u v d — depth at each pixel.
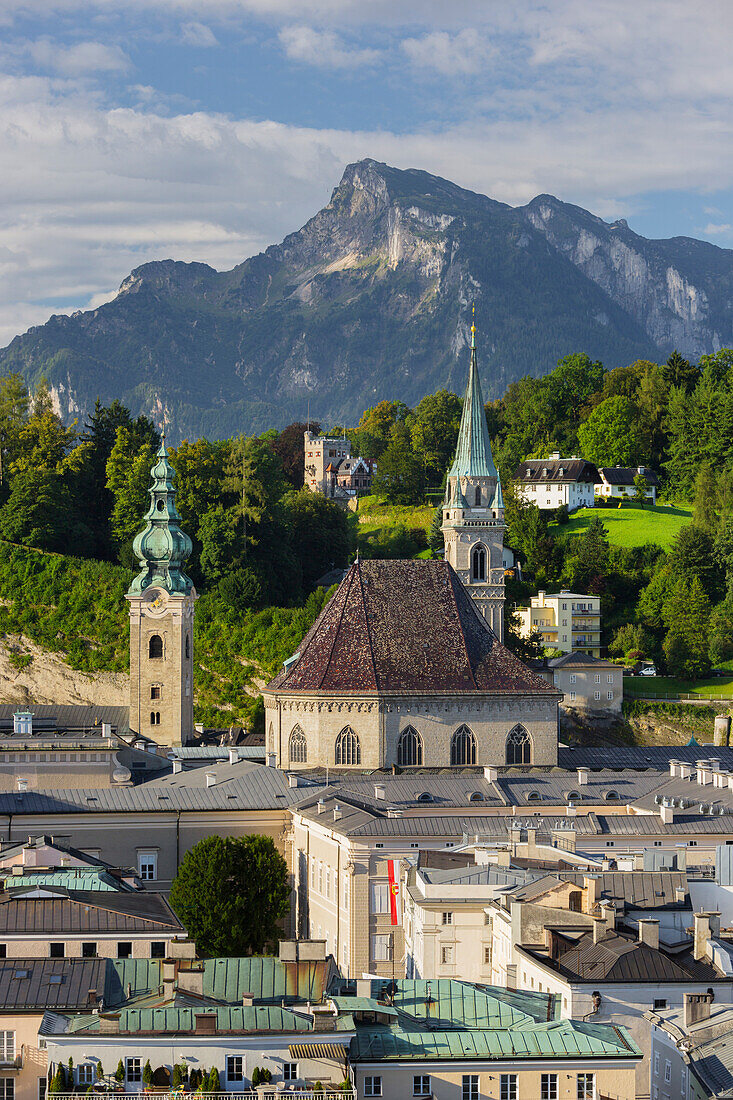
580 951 148.75
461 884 180.12
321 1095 117.50
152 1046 119.69
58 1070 119.19
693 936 152.50
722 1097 121.38
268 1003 131.38
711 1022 134.50
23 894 160.00
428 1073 121.88
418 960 180.50
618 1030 129.38
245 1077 119.69
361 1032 124.94
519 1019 131.38
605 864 186.25
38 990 136.12
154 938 155.00
